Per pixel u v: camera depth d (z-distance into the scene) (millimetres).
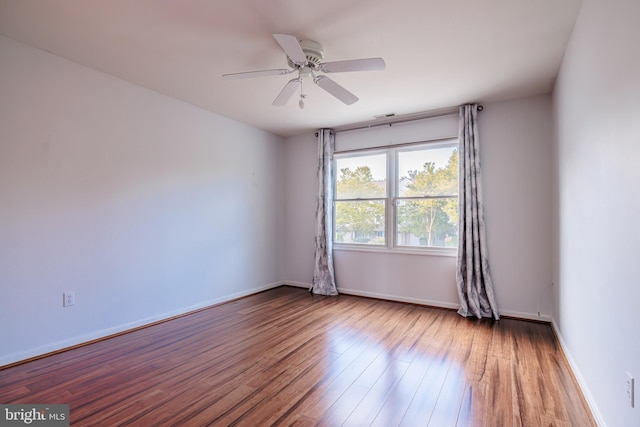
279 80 3098
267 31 2275
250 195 4621
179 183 3617
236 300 4312
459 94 3426
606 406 1617
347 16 2094
